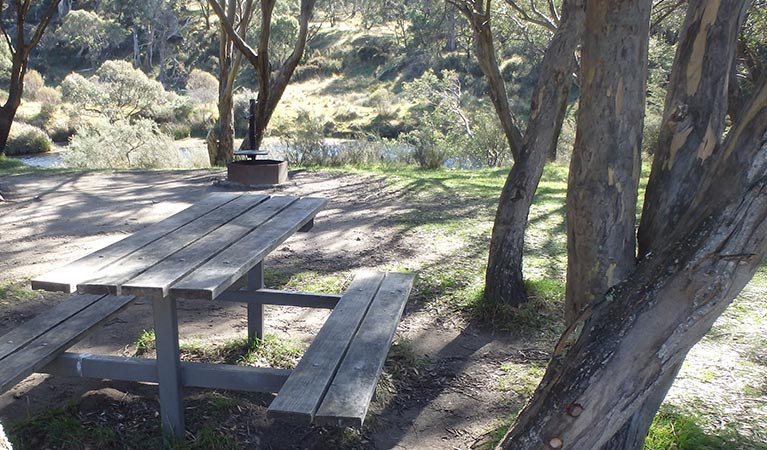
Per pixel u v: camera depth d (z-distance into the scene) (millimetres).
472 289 5070
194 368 2883
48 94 41875
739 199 1584
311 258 6090
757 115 1551
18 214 8023
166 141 17922
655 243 2000
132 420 3043
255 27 45031
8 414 3086
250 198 4465
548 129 4414
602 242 2119
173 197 9258
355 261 5973
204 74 46406
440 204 8805
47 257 6027
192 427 3006
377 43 52250
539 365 3869
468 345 4168
